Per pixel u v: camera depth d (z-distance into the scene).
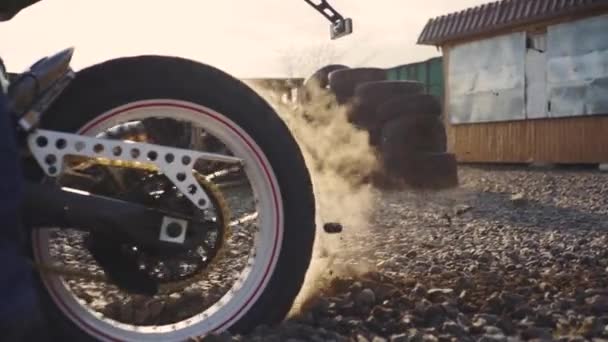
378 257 4.41
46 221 2.13
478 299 3.10
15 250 1.74
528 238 5.46
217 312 2.39
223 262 4.18
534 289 3.33
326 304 2.81
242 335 2.37
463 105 18.06
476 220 6.79
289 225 2.41
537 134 16.20
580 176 12.95
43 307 2.26
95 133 2.30
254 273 2.41
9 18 2.42
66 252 4.52
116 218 2.16
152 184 2.27
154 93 2.32
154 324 2.85
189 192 2.22
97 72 2.30
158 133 3.20
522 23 16.09
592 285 3.44
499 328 2.68
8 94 2.10
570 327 2.68
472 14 17.52
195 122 2.38
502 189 10.48
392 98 10.28
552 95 15.77
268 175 2.40
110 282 2.30
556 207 7.95
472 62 17.75
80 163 2.30
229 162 2.36
